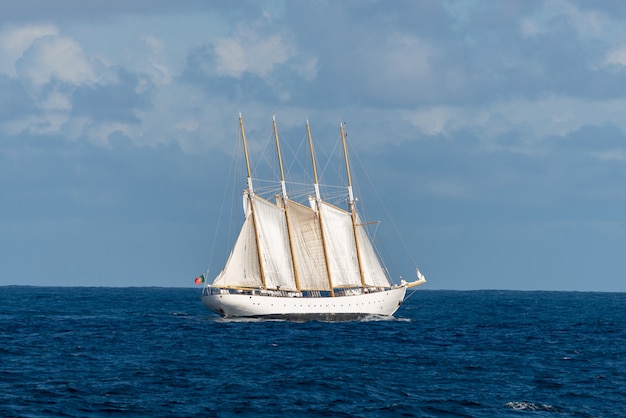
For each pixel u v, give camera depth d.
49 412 131.12
